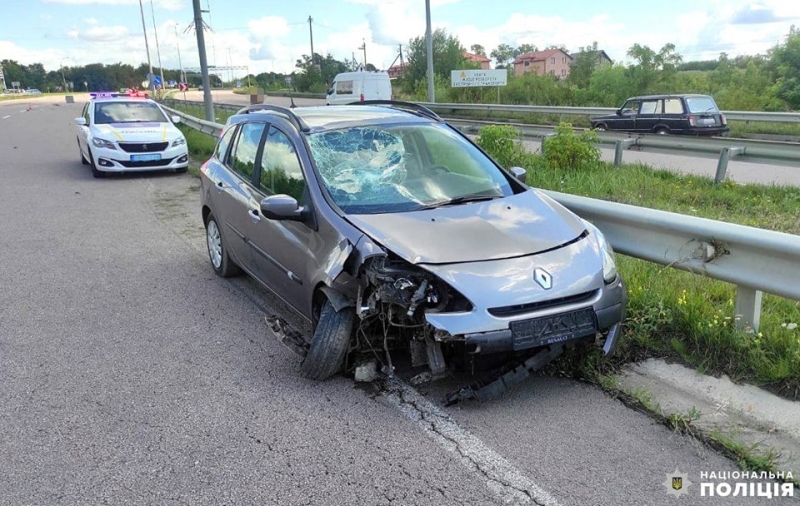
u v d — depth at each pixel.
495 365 3.78
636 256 4.87
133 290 6.09
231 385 4.11
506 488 3.01
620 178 10.40
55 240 8.08
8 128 28.36
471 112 29.42
